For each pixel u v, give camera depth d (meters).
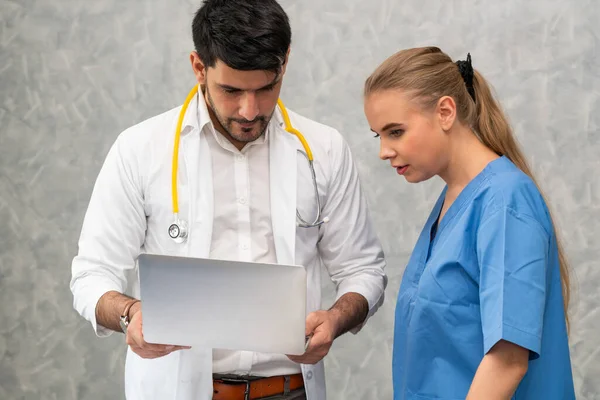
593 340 2.59
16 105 2.78
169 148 1.73
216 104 1.60
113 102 2.74
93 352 2.83
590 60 2.52
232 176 1.74
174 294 1.45
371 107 1.46
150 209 1.73
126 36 2.72
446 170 1.49
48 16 2.75
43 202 2.80
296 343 1.45
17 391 2.87
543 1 2.52
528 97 2.55
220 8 1.52
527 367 1.33
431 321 1.43
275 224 1.73
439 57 1.47
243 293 1.43
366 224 1.87
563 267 1.53
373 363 2.73
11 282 2.84
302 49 2.66
